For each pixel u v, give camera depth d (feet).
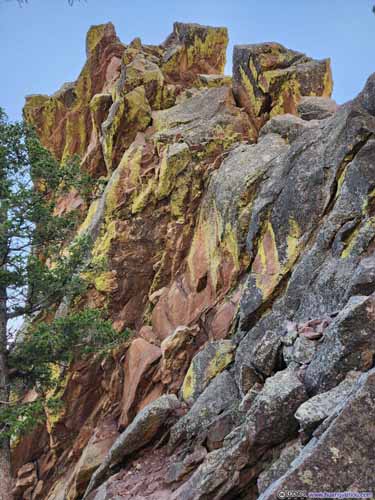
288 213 45.29
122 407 51.78
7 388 45.42
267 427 27.45
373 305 27.37
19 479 56.44
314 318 36.06
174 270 59.06
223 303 50.47
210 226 56.34
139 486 36.45
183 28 97.55
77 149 94.48
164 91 78.95
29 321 60.70
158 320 56.03
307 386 28.25
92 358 55.16
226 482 28.50
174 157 61.82
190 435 38.04
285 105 69.00
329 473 20.26
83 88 97.96
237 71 74.23
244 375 35.35
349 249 36.94
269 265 45.06
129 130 72.59
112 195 63.41
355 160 40.47
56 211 82.53
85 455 47.16
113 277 59.21
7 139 52.13
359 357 26.71
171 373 48.73
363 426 21.01
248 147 60.70
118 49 98.27
